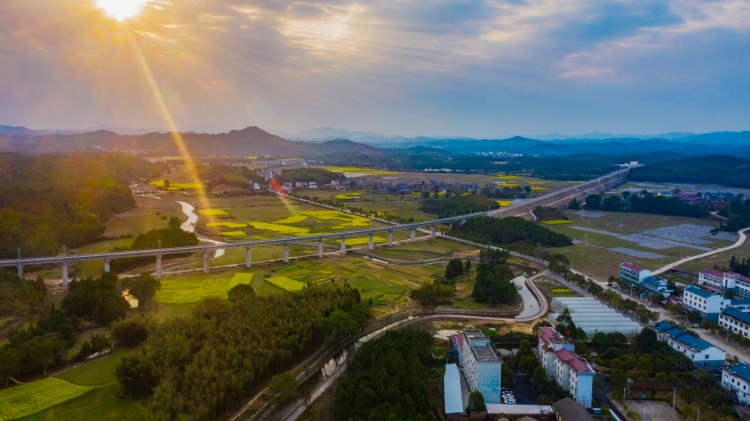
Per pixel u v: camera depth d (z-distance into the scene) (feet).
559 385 504.84
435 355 589.32
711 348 574.15
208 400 440.45
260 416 469.98
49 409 456.86
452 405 466.29
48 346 521.65
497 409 464.65
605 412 461.78
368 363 536.01
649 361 539.29
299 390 522.06
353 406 455.63
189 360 506.89
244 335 563.89
